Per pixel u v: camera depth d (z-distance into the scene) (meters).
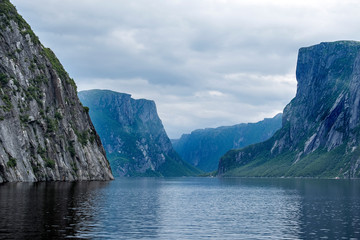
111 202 104.00
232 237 57.97
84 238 53.12
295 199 129.75
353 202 115.31
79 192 130.00
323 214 85.50
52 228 58.44
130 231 60.47
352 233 61.47
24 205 83.00
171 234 59.31
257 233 61.28
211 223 71.25
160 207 98.31
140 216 78.00
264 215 84.12
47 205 84.69
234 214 85.81
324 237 58.31
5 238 51.16
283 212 89.94
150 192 169.00
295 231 63.19
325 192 170.12
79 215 73.25
